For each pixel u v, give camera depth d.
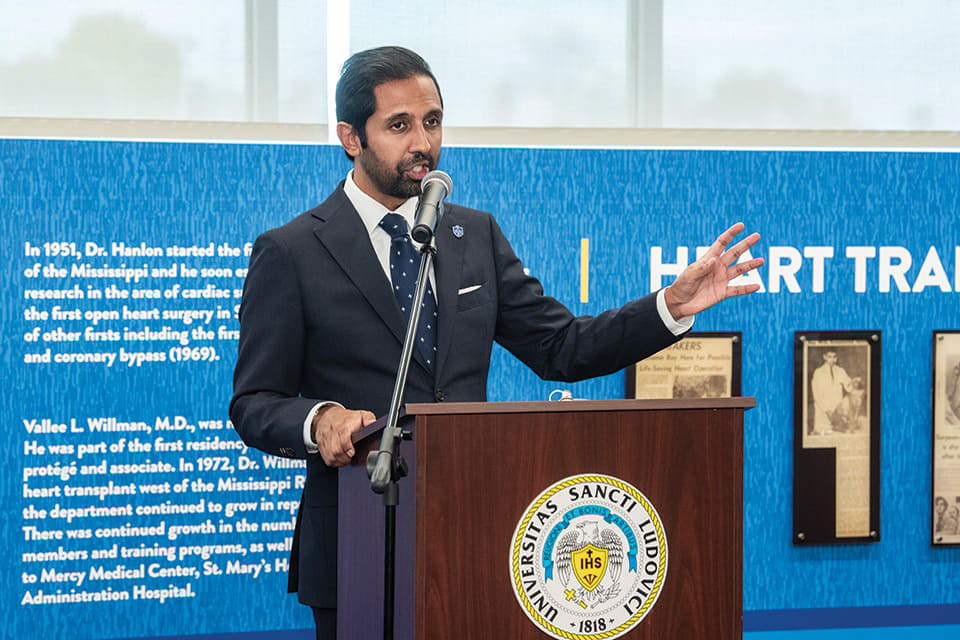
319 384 2.48
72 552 3.72
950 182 4.11
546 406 1.76
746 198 4.04
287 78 3.97
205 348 3.80
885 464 4.09
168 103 3.91
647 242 4.00
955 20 4.24
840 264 4.07
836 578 4.06
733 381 4.01
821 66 4.20
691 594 1.81
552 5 4.10
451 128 3.95
